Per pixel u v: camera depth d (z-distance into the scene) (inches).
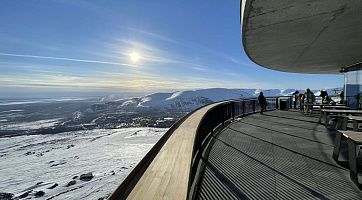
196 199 127.1
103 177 2792.8
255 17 223.0
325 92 588.1
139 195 80.0
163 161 114.0
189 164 109.7
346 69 567.5
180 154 124.6
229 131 322.7
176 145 141.9
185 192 81.7
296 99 695.7
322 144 242.2
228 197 128.6
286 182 146.7
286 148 228.2
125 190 83.8
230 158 197.9
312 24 242.5
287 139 268.2
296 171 165.5
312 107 519.8
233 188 139.9
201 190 137.7
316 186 139.9
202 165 180.2
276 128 344.2
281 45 338.3
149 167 106.2
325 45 340.5
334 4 194.5
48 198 2246.6
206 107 319.9
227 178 154.9
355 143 141.7
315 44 333.4
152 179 93.3
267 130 328.2
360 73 488.4
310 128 338.3
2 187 2787.9
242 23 249.9
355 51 386.0
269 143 250.1
